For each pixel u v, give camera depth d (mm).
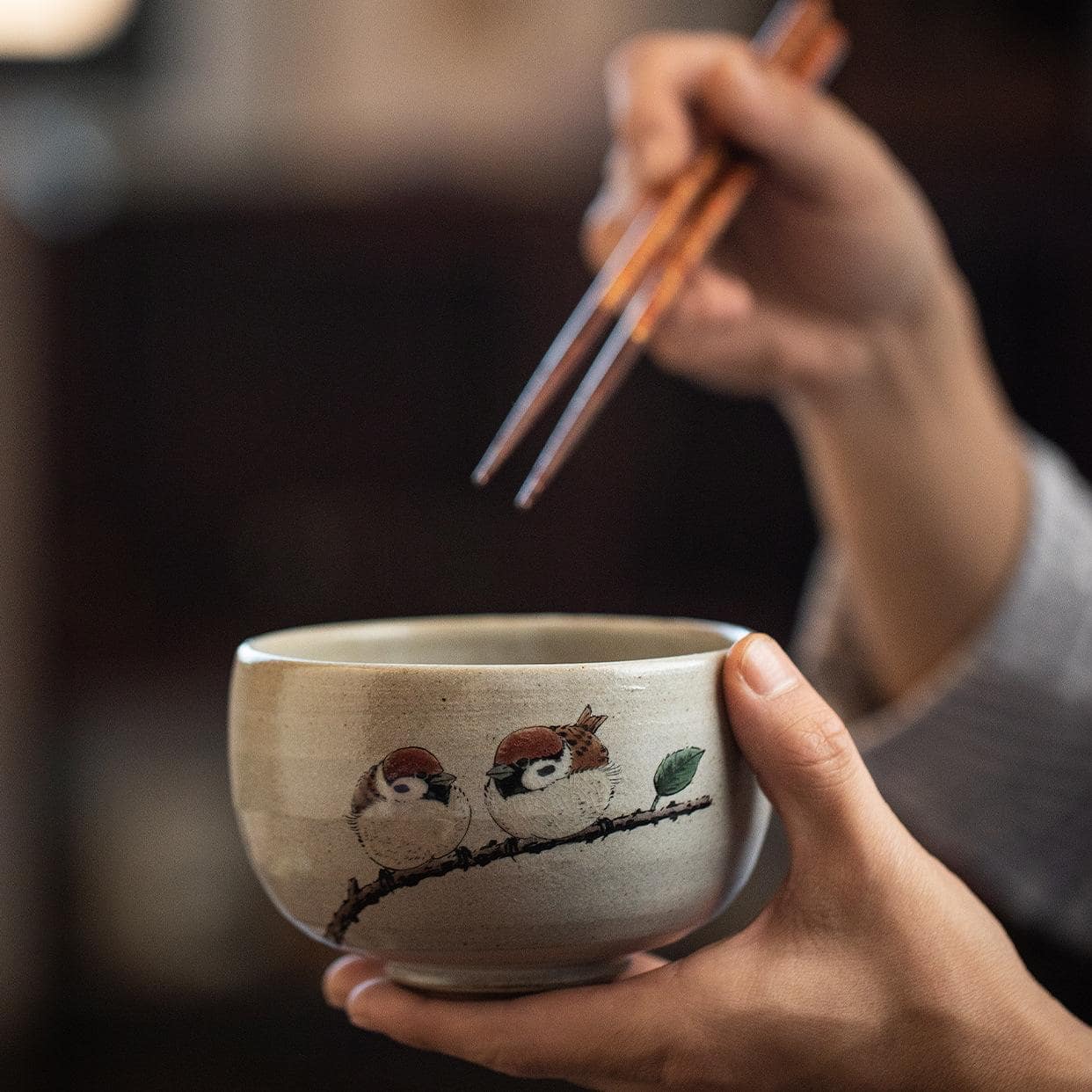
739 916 1821
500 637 690
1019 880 1104
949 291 1062
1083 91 1863
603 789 528
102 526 2113
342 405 2094
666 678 540
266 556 2117
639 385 2010
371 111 2271
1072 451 1909
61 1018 2137
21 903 2139
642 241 782
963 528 1053
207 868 2133
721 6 2162
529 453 2053
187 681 2123
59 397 2090
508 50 2238
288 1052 2086
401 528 2094
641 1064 574
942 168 1857
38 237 2062
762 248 1032
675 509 2035
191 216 2039
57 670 2119
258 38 2277
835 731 557
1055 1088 571
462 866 530
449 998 601
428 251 2020
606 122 2020
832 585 1189
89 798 2146
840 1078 576
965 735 1045
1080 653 1018
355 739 534
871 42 1888
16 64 2246
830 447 1087
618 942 553
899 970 565
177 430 2107
